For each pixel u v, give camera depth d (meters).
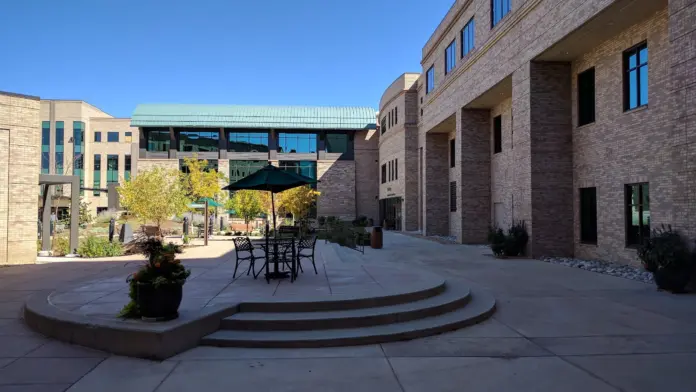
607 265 14.93
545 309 8.88
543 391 4.90
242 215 35.94
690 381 5.14
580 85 17.39
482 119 25.33
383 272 11.45
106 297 8.51
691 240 10.41
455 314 8.09
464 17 24.81
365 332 6.89
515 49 18.69
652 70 13.62
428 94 31.34
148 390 4.92
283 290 8.78
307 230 29.08
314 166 52.34
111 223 21.16
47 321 6.81
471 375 5.39
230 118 50.12
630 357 6.00
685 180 10.64
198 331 6.57
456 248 22.47
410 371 5.54
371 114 51.97
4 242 14.89
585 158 16.86
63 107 64.06
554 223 17.56
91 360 5.83
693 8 10.47
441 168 32.53
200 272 11.77
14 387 4.95
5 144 14.96
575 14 14.59
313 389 4.98
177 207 21.84
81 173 64.12
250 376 5.35
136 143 61.00
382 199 48.47
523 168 18.11
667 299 9.72
